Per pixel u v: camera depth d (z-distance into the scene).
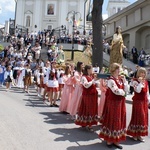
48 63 9.91
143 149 4.70
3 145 4.38
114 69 4.80
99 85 6.11
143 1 23.44
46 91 9.19
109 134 4.59
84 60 21.62
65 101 7.26
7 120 5.98
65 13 45.69
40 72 10.88
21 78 13.66
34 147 4.42
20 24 46.09
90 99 5.56
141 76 5.17
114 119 4.59
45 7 46.38
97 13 14.18
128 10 26.39
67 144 4.70
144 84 5.13
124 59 22.14
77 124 5.63
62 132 5.43
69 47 23.59
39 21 46.19
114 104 4.62
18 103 8.48
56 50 18.64
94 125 6.15
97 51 14.11
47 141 4.79
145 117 5.14
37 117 6.61
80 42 24.17
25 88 11.97
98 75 6.12
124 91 4.68
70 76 7.38
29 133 5.17
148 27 23.97
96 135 5.36
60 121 6.38
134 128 5.13
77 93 6.44
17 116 6.48
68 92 7.27
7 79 12.46
